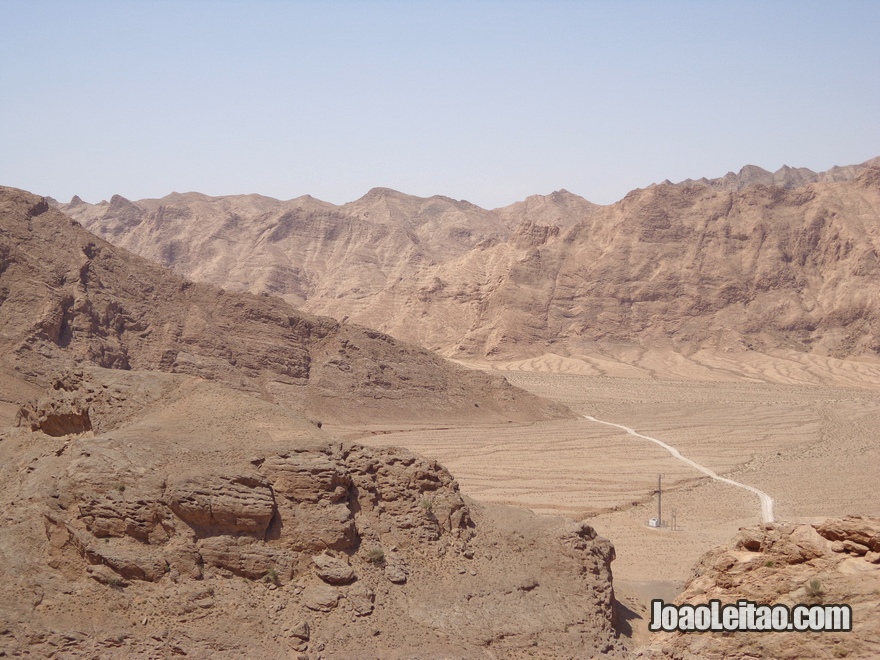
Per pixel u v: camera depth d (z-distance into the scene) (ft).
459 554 139.03
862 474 314.14
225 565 122.42
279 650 115.96
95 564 120.26
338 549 128.26
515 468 315.78
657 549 211.82
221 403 145.79
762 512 253.65
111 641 113.60
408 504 140.36
